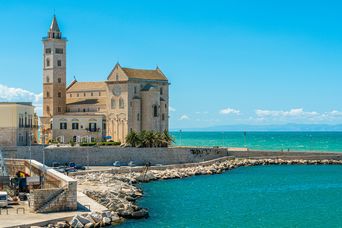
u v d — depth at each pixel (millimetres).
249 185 145750
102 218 89250
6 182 106000
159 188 137625
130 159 176375
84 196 106750
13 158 146125
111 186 125562
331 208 111188
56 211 89250
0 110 162000
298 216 102562
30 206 89500
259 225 94438
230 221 97375
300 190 137125
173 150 185125
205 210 107312
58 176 97250
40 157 159000
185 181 152625
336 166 199375
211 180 155500
